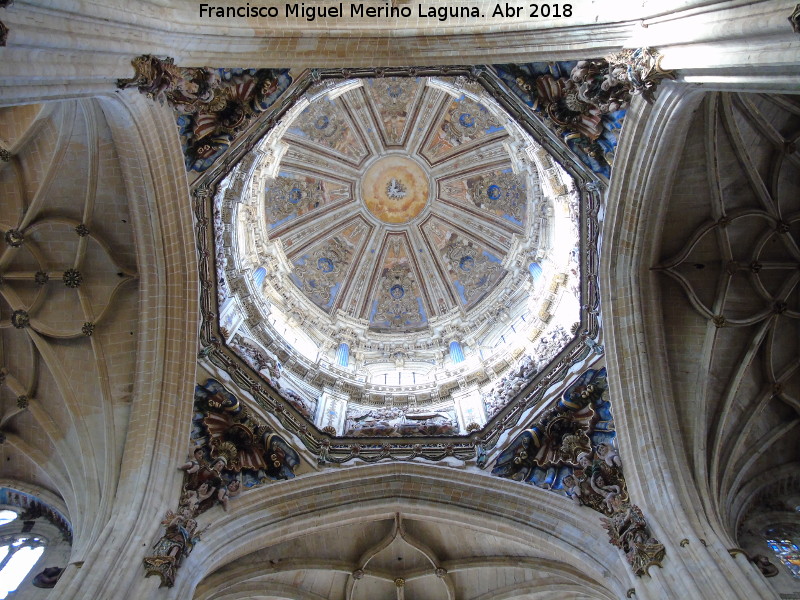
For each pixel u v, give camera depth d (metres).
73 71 9.39
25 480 15.48
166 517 13.47
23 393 15.22
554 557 15.54
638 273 16.16
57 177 14.46
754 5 9.48
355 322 28.27
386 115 30.67
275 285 24.89
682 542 12.67
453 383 21.52
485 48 13.38
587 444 16.02
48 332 15.22
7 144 13.72
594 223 16.42
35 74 8.64
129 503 13.48
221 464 15.35
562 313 19.50
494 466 16.91
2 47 7.87
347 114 30.12
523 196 28.25
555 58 13.21
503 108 16.19
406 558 17.42
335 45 13.25
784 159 14.96
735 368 16.16
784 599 12.70
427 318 29.00
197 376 16.23
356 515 16.38
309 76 15.02
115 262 15.52
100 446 14.80
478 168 30.34
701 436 15.23
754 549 14.45
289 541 16.77
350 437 18.06
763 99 14.05
